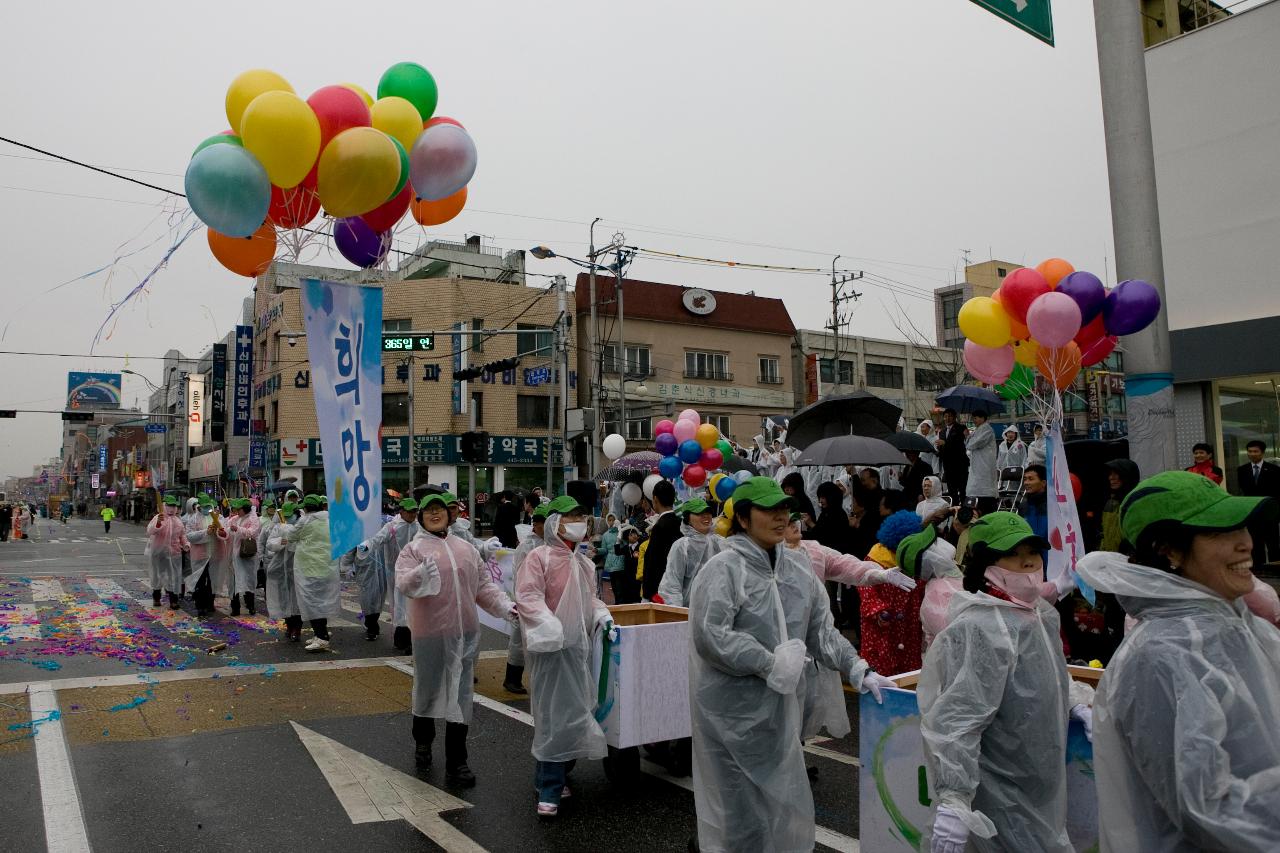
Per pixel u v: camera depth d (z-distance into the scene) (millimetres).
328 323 5320
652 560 7504
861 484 8836
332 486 5160
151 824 4609
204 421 47188
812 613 3639
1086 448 9461
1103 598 6391
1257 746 1917
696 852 4039
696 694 3521
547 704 4738
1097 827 2918
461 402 32438
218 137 4836
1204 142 11203
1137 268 7250
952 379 42781
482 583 5492
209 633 10844
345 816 4730
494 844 4359
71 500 115625
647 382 35219
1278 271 10578
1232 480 11305
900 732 3275
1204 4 14680
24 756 5730
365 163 4758
